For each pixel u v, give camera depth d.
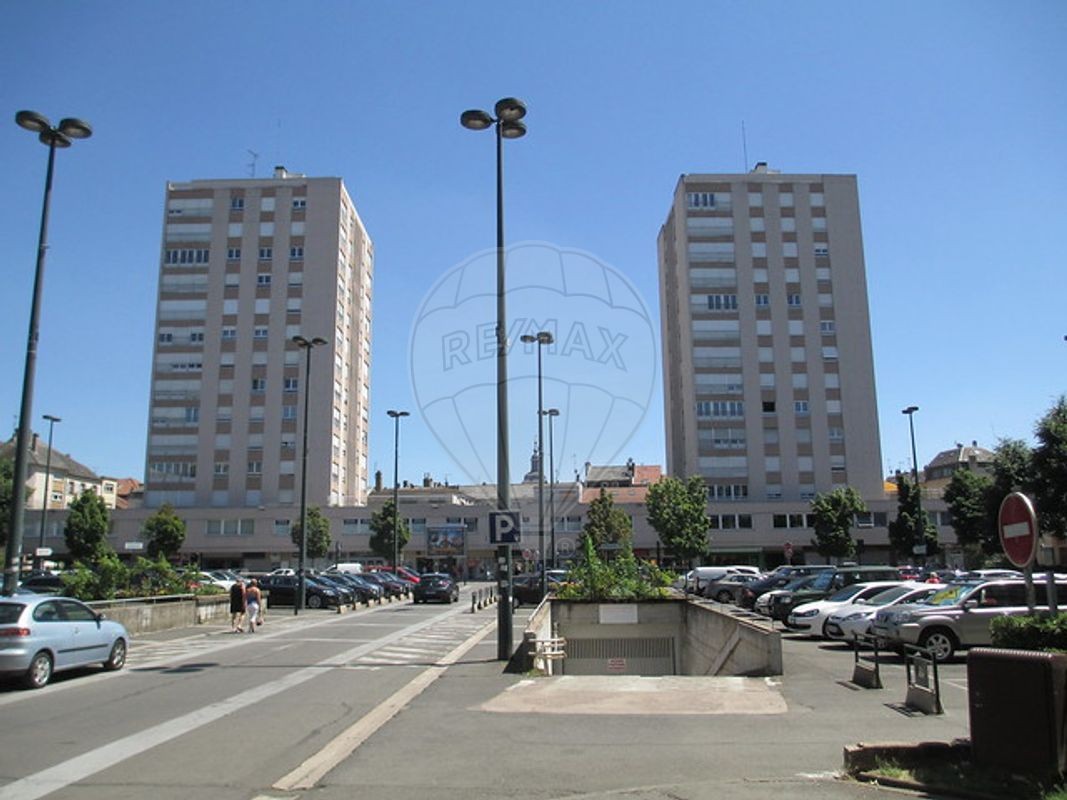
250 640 21.59
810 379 73.69
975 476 53.97
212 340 76.94
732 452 72.38
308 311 77.00
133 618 23.25
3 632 12.78
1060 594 15.73
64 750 8.47
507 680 13.09
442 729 9.28
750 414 72.94
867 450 72.75
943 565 68.88
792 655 17.08
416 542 75.00
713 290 74.69
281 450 75.12
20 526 18.70
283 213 78.62
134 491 99.88
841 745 8.24
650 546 72.19
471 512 75.12
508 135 17.17
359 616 31.48
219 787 6.98
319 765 7.66
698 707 10.47
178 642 21.17
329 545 71.12
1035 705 6.24
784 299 74.75
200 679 14.09
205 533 73.25
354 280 85.38
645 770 7.32
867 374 73.94
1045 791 5.93
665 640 21.05
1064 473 30.02
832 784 6.57
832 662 15.66
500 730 9.20
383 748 8.34
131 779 7.26
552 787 6.83
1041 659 6.25
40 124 19.42
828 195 76.69
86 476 90.00
